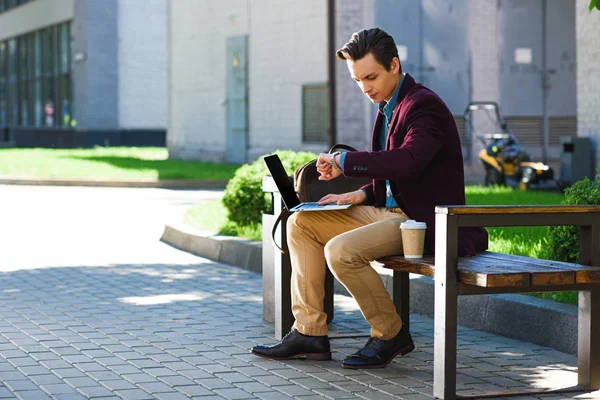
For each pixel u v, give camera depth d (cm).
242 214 1129
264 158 636
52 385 548
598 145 1753
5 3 5175
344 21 2395
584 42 1769
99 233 1326
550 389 541
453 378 518
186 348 646
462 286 514
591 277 512
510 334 691
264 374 577
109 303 816
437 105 572
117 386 546
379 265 579
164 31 4200
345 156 559
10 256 1105
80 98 4188
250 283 927
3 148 4200
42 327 714
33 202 1777
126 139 4181
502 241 962
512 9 2431
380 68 583
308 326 612
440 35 2402
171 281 935
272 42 2717
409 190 574
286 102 2658
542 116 2461
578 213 525
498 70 2431
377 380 564
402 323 614
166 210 1633
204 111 3117
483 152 1903
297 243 611
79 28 4175
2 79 5288
